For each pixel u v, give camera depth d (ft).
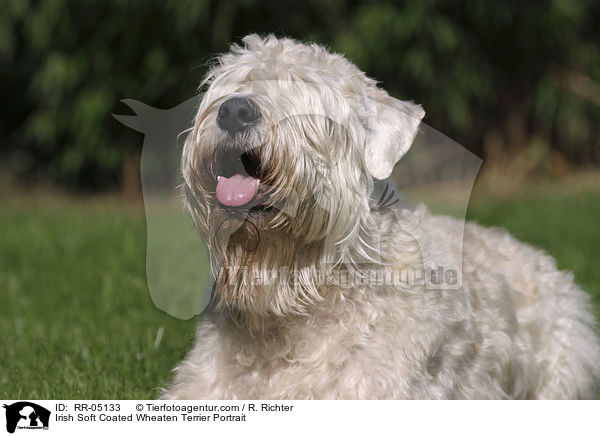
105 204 68.13
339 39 65.67
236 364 14.84
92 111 69.21
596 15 73.20
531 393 18.43
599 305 25.50
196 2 64.95
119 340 22.89
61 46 69.97
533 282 19.15
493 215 45.78
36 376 20.21
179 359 20.52
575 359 19.36
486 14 67.97
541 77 72.28
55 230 44.86
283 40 15.46
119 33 70.13
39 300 28.55
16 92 75.10
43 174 75.31
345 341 14.33
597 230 42.68
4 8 68.44
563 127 71.92
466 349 15.85
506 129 73.20
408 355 14.32
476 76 68.13
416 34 65.57
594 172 72.84
